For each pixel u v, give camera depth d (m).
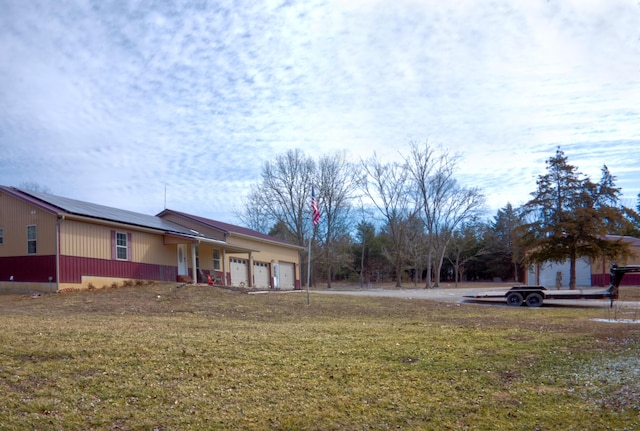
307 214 53.09
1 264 22.95
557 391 7.70
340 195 53.31
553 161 36.56
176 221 34.22
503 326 14.52
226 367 8.74
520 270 66.94
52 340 10.04
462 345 10.91
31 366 8.23
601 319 17.30
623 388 7.47
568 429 6.31
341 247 54.72
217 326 13.68
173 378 8.04
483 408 7.11
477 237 64.19
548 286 42.19
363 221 68.75
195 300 21.08
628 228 35.22
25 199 22.66
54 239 22.06
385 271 69.88
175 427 6.30
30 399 6.86
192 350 9.77
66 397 7.02
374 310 20.56
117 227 25.11
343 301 23.84
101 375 7.99
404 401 7.41
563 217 35.88
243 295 23.98
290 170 53.06
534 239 36.69
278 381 8.14
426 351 10.29
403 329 13.50
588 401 7.19
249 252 35.16
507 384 8.12
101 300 19.75
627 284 41.25
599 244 35.06
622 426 6.25
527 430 6.37
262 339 11.25
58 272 21.88
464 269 67.06
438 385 8.09
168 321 14.60
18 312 16.09
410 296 29.61
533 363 9.26
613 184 36.09
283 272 42.28
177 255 29.45
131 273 25.75
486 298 26.25
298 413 6.90
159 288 24.02
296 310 19.66
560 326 14.48
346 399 7.45
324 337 11.81
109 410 6.70
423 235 53.44
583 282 42.06
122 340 10.40
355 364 9.24
